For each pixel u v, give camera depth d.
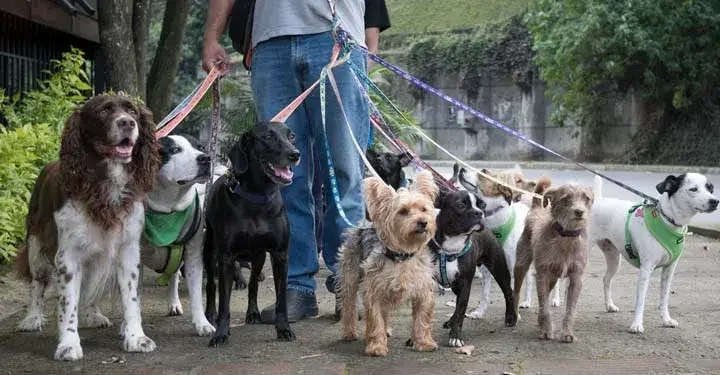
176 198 5.39
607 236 6.20
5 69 9.15
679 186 5.74
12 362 4.74
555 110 25.73
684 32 22.03
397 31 30.61
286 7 5.95
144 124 5.01
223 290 5.20
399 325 5.74
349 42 5.91
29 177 7.41
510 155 27.72
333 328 5.61
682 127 23.73
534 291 7.31
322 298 6.72
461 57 28.28
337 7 6.03
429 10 31.12
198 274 5.57
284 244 5.31
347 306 5.25
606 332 5.55
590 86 24.06
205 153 5.43
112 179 4.88
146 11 10.09
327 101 5.94
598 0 22.11
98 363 4.72
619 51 22.47
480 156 28.19
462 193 5.29
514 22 27.56
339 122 5.96
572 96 24.45
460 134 28.55
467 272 5.27
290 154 5.07
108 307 6.38
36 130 7.80
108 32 9.02
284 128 5.20
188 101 6.02
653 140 24.19
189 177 5.30
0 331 5.52
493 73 27.86
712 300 6.59
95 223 4.88
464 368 4.62
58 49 10.57
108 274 5.05
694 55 21.98
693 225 11.08
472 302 6.73
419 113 29.17
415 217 4.79
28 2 8.77
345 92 5.94
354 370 4.58
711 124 23.20
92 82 11.48
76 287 4.93
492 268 5.84
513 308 5.88
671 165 23.33
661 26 21.86
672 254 5.74
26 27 9.64
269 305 6.34
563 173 22.58
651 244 5.75
